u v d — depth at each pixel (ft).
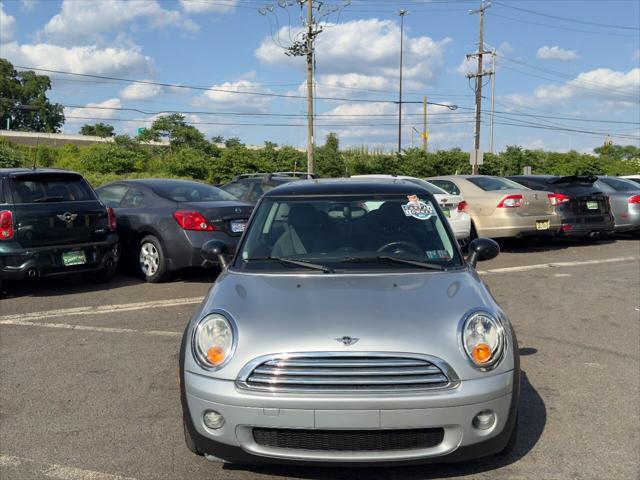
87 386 15.96
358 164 143.43
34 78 320.29
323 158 144.46
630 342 20.13
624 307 25.29
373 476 11.27
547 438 12.83
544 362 18.04
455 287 12.00
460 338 10.34
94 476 11.27
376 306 11.06
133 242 30.68
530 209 40.52
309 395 9.78
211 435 10.32
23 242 25.70
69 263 26.91
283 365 10.03
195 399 10.44
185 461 11.84
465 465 11.67
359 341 10.08
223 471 11.46
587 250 43.68
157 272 29.58
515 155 142.00
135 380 16.40
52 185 27.25
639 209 47.01
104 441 12.73
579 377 16.71
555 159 153.58
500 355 10.48
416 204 14.89
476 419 10.13
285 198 15.16
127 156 156.46
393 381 9.88
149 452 12.22
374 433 9.91
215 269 34.19
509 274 33.32
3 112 305.12
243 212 29.76
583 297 27.30
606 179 51.16
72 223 26.99
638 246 46.09
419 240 13.98
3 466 11.67
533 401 14.94
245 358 10.18
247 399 9.93
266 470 11.50
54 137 257.96
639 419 13.82
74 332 21.22
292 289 11.96
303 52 102.83
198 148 180.96
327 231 14.20
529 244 45.44
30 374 16.90
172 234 28.86
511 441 11.39
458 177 43.52
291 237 14.12
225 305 11.41
